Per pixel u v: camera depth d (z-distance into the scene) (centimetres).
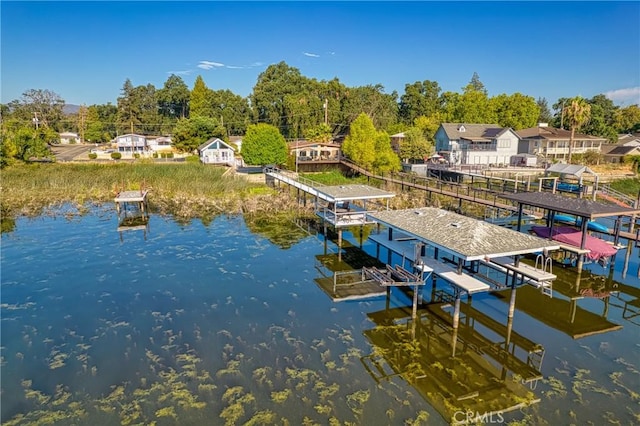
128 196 3428
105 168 4969
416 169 5331
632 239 2227
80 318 1686
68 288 1988
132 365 1355
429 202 3772
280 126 8650
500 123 8438
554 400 1200
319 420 1101
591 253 2117
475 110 8150
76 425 1093
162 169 4900
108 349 1453
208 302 1833
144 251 2547
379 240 2258
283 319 1675
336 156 5944
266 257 2455
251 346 1470
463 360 1413
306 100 8162
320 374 1307
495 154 6184
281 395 1200
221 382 1261
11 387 1248
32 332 1573
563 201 2311
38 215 3425
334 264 2333
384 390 1234
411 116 9988
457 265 1870
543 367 1374
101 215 3459
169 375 1298
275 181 4562
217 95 10019
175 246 2648
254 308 1772
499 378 1309
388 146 5194
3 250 2547
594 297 1950
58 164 5222
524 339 1566
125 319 1677
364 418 1111
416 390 1238
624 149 6738
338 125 8419
